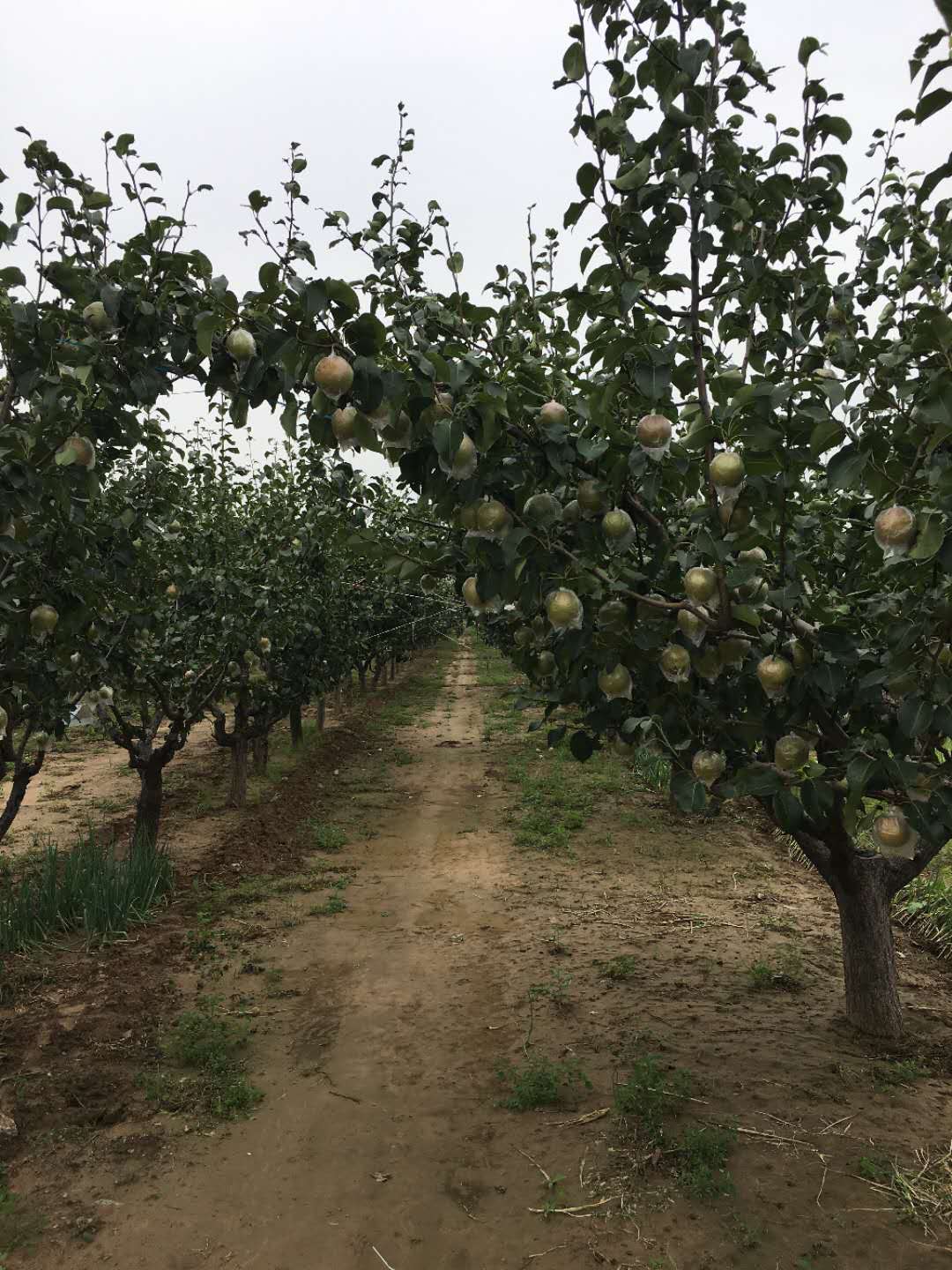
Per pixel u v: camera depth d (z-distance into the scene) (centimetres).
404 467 219
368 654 1568
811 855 425
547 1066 394
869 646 269
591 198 233
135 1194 311
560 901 635
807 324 286
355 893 657
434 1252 283
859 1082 377
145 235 255
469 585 250
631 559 290
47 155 279
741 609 234
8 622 333
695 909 618
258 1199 310
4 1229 292
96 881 574
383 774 1130
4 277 258
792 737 255
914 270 299
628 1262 275
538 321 363
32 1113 358
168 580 652
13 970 495
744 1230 286
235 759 924
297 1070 400
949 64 188
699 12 220
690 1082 378
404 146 351
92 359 254
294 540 896
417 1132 349
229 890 657
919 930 579
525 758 1223
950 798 231
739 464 211
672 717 284
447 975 506
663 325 233
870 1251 276
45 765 1171
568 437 232
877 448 201
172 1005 463
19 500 272
